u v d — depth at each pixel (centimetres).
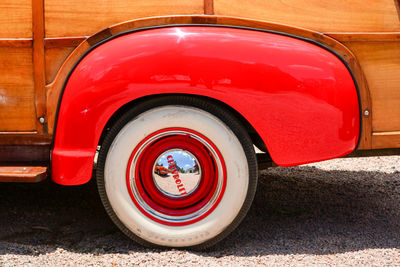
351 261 243
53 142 251
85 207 322
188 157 250
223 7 247
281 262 242
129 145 243
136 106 242
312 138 243
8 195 341
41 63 250
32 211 311
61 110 244
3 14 250
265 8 249
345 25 253
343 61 249
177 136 249
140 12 247
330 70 244
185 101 242
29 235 275
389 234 281
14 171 244
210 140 243
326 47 249
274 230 287
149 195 253
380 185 389
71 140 242
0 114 255
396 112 257
